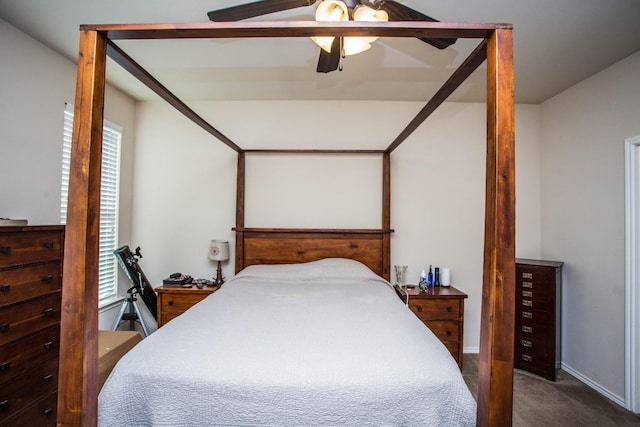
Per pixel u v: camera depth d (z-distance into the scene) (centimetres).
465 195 334
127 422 116
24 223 178
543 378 275
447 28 106
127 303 297
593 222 268
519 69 260
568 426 210
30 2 181
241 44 226
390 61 250
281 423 115
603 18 193
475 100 331
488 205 109
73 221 103
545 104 327
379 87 301
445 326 284
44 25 203
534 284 283
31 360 163
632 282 234
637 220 234
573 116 291
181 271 335
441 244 333
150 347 137
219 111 337
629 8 183
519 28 203
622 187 243
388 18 146
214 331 154
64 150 246
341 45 155
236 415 115
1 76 198
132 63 129
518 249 333
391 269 331
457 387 119
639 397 228
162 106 338
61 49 233
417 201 334
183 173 337
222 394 117
